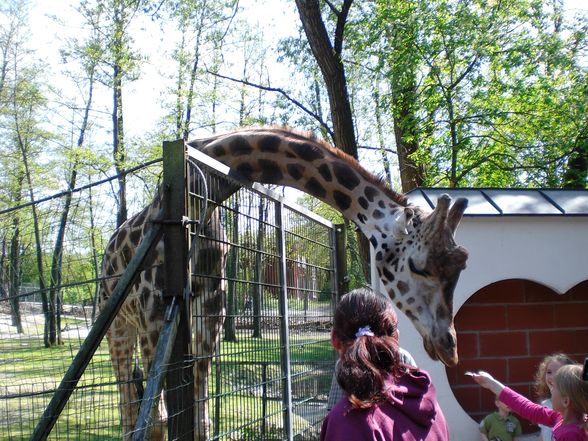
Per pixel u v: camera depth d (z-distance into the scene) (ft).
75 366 9.20
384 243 14.60
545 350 19.58
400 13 42.83
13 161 75.36
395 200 15.25
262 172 15.67
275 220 15.46
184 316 9.70
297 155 15.33
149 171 57.31
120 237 16.52
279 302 15.31
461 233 18.37
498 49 43.65
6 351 17.52
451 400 17.87
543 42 44.91
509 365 19.44
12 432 15.15
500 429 17.17
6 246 18.43
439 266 13.66
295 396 16.25
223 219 12.67
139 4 57.21
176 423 9.44
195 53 68.08
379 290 17.93
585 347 19.75
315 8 38.70
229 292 12.85
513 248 18.43
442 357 13.64
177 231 9.77
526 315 19.65
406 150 48.65
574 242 18.56
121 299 9.38
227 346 12.75
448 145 46.96
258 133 15.38
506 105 47.09
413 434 5.93
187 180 10.05
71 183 74.13
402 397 6.10
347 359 6.04
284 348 15.21
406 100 45.55
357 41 44.73
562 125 47.34
